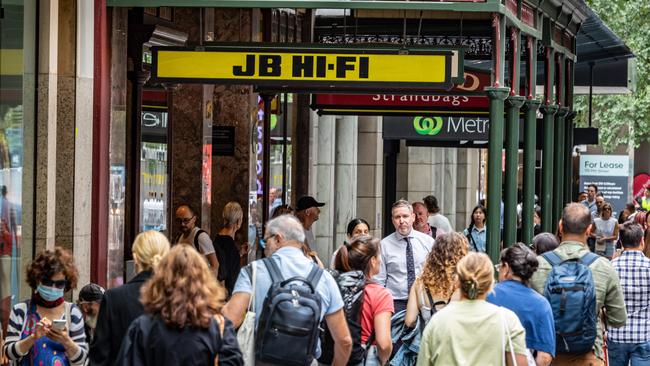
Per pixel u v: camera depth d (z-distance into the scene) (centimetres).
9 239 1397
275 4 1526
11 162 1399
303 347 1029
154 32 1755
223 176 2216
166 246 989
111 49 1605
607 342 1586
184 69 1627
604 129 4600
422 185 3875
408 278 1605
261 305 1069
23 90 1430
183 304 834
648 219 2261
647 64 4522
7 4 1379
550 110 2395
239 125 2203
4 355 1075
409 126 2806
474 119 2786
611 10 4522
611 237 3241
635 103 4528
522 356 1023
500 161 1711
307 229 1925
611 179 4334
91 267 1559
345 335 1093
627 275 1562
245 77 1620
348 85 1616
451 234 1286
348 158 3134
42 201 1461
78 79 1497
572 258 1298
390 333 1248
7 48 1383
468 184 4478
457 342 1015
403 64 1605
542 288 1295
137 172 1761
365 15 2266
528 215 2152
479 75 2020
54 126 1476
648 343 1574
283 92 2130
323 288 1073
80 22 1500
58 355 1089
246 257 2211
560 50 2480
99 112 1562
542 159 2427
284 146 2550
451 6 1548
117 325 970
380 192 3397
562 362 1282
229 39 2180
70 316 1102
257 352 1036
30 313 1093
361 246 1214
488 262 1023
